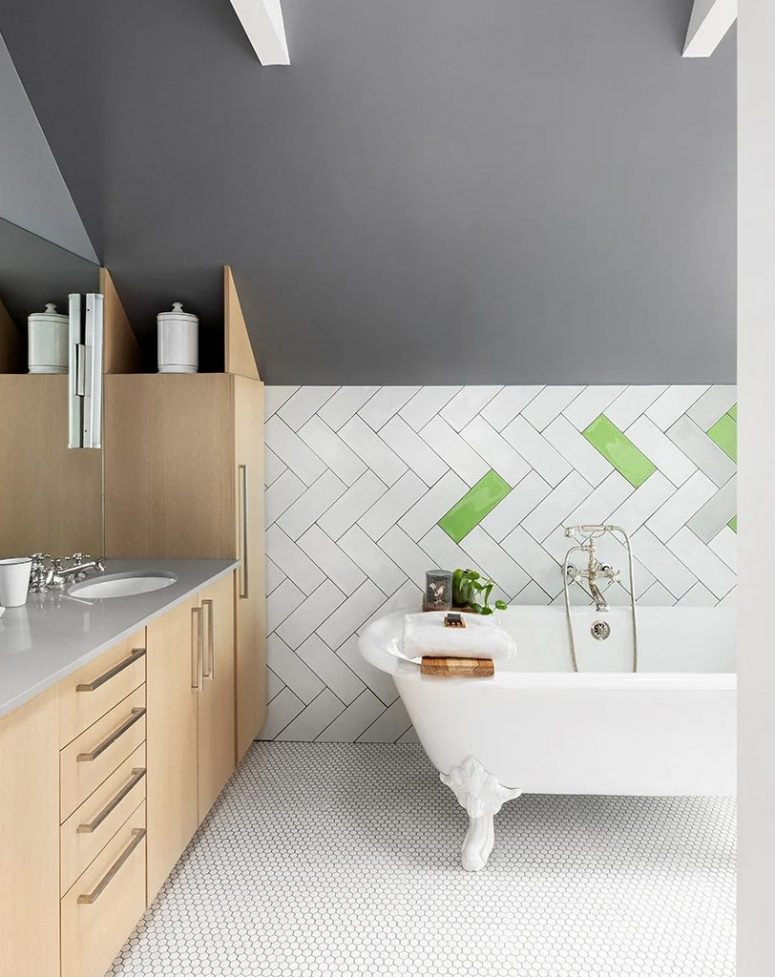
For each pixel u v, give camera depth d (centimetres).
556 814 289
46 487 257
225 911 226
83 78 244
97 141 261
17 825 146
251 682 328
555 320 320
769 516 86
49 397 259
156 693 220
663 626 336
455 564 354
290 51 234
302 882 242
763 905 89
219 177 272
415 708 259
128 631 193
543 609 336
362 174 269
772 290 85
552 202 276
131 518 304
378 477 353
